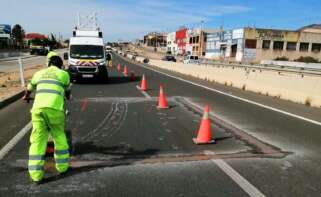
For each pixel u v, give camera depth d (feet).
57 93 16.46
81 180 16.39
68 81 17.37
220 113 34.68
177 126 28.19
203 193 15.08
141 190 15.33
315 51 275.39
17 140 23.29
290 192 15.30
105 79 65.92
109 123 29.01
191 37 396.16
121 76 85.25
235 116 33.17
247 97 47.83
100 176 16.90
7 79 68.39
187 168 18.16
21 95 45.44
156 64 148.25
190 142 23.24
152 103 40.73
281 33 268.62
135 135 24.94
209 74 77.41
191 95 48.98
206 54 338.54
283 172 17.76
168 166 18.43
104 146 22.00
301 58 258.78
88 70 63.46
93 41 66.49
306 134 26.16
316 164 19.11
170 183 16.12
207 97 47.06
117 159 19.44
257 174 17.40
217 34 312.09
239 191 15.33
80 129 26.61
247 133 26.17
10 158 19.51
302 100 42.60
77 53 64.85
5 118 30.73
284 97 46.57
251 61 262.88
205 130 23.00
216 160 19.51
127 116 32.27
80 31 69.46
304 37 272.10
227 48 287.89
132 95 47.83
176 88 58.18
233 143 23.21
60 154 16.97
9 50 280.51
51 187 15.58
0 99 38.47
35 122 15.98
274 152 21.22
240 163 19.07
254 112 35.60
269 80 51.29
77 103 40.09
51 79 16.57
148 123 29.22
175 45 479.41
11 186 15.66
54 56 17.44
